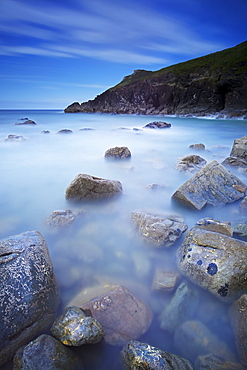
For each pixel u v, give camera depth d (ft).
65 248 14.93
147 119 137.49
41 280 10.01
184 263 12.09
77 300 10.87
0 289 9.04
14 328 8.71
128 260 13.91
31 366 7.73
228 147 46.24
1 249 10.35
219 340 9.09
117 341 9.10
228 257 11.09
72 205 20.89
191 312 10.15
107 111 226.99
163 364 7.73
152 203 21.42
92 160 36.37
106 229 17.16
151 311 10.57
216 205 19.53
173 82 180.55
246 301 9.32
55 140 55.88
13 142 49.70
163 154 40.93
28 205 20.75
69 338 8.54
